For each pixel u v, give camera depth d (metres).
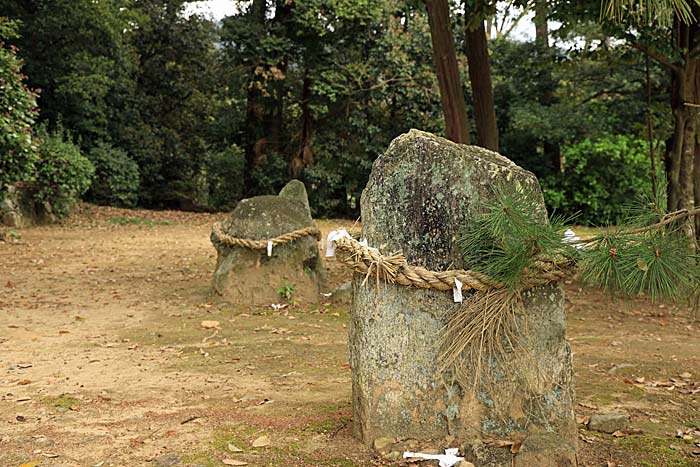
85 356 6.30
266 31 24.91
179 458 3.74
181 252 14.85
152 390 5.17
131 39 27.59
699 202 10.73
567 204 24.59
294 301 8.83
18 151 15.72
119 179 24.91
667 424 4.41
